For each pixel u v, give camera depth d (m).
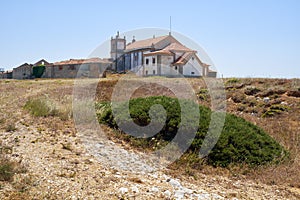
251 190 6.89
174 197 5.73
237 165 8.20
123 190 5.64
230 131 9.05
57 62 39.00
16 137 8.30
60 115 11.09
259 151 8.73
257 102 15.63
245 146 8.75
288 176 7.87
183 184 6.66
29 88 21.19
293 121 13.10
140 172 7.01
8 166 5.71
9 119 10.50
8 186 5.11
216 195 6.18
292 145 10.29
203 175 7.52
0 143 7.60
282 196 6.69
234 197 6.25
